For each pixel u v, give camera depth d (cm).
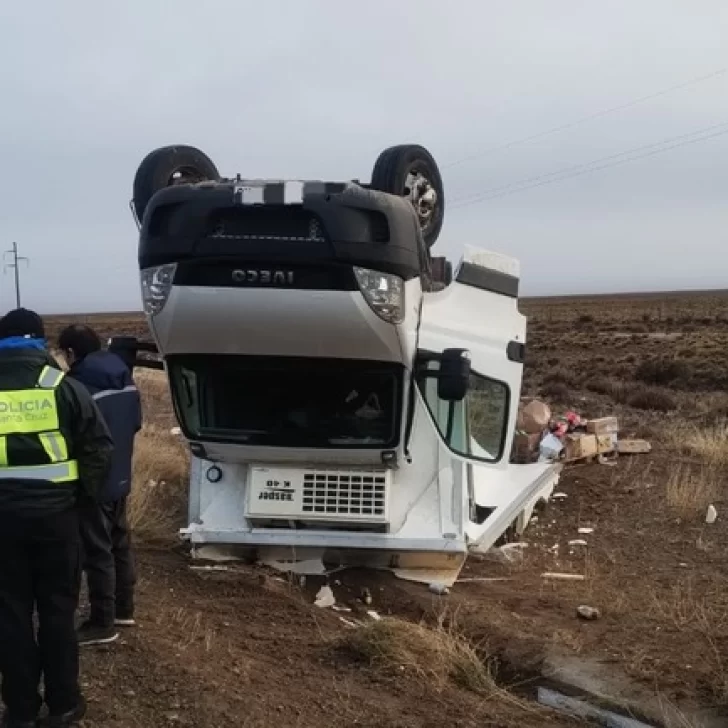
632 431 1780
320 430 782
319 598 759
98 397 570
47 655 463
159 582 750
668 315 8862
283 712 508
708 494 1114
